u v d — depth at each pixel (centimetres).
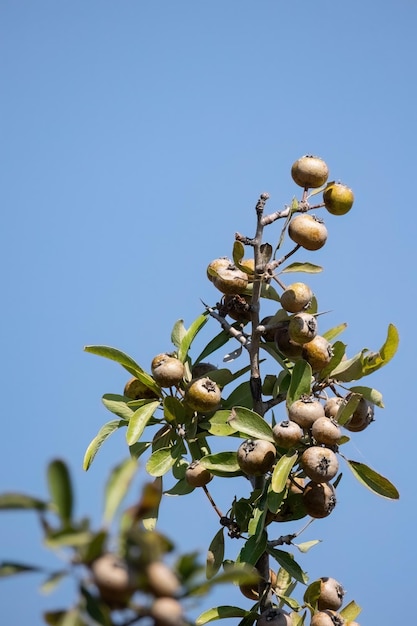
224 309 700
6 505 302
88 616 323
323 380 673
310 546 643
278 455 639
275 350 688
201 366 700
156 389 680
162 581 315
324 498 627
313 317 663
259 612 624
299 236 673
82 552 314
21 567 317
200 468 641
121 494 324
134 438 650
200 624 612
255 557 606
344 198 686
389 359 662
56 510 304
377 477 629
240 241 665
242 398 685
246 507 639
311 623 613
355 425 671
